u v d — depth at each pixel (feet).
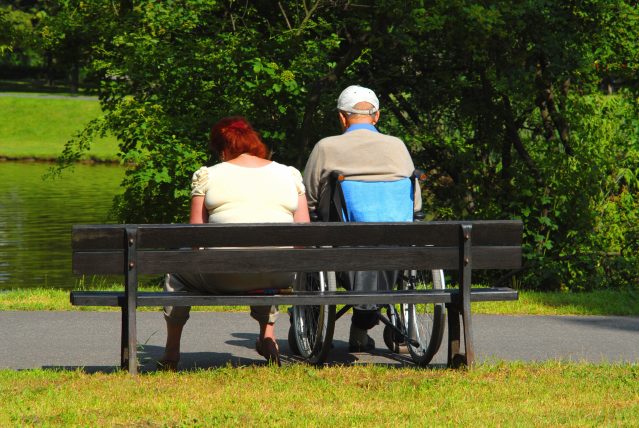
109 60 157.69
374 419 52.34
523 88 154.81
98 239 61.16
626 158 161.48
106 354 76.38
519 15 146.00
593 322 93.30
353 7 158.20
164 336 84.74
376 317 74.43
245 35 151.23
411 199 72.38
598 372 65.21
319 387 59.57
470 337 64.75
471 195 166.81
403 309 77.05
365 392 58.49
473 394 58.34
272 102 152.05
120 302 62.69
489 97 162.81
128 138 152.25
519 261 65.31
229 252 62.28
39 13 169.68
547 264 156.66
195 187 66.80
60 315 93.91
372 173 71.87
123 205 158.81
